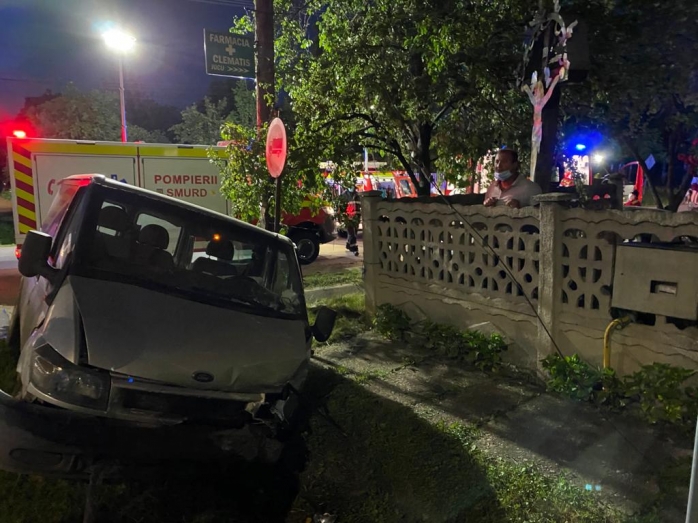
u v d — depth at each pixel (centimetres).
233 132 727
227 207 1057
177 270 384
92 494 304
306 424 395
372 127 815
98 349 295
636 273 394
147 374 298
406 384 480
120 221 384
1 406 282
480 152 812
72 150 934
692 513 182
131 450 293
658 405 385
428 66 667
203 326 342
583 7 609
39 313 349
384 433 399
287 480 363
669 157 1084
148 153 984
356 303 789
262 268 434
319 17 847
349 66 711
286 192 726
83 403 287
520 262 504
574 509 301
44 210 927
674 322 385
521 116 763
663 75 628
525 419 405
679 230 375
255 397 325
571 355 449
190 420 308
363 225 659
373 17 697
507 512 305
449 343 541
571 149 825
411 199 647
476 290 532
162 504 330
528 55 577
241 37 742
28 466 288
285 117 740
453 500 321
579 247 434
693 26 591
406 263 614
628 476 329
